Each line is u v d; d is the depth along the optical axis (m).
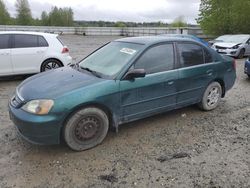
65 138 3.71
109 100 3.90
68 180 3.22
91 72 4.33
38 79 4.21
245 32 23.03
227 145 4.09
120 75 4.04
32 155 3.76
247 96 6.74
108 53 4.72
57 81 4.00
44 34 8.41
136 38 4.95
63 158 3.69
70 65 4.96
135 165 3.53
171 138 4.30
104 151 3.88
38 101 3.55
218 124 4.88
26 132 3.56
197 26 28.78
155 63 4.45
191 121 4.98
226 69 5.55
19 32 8.02
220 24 22.95
